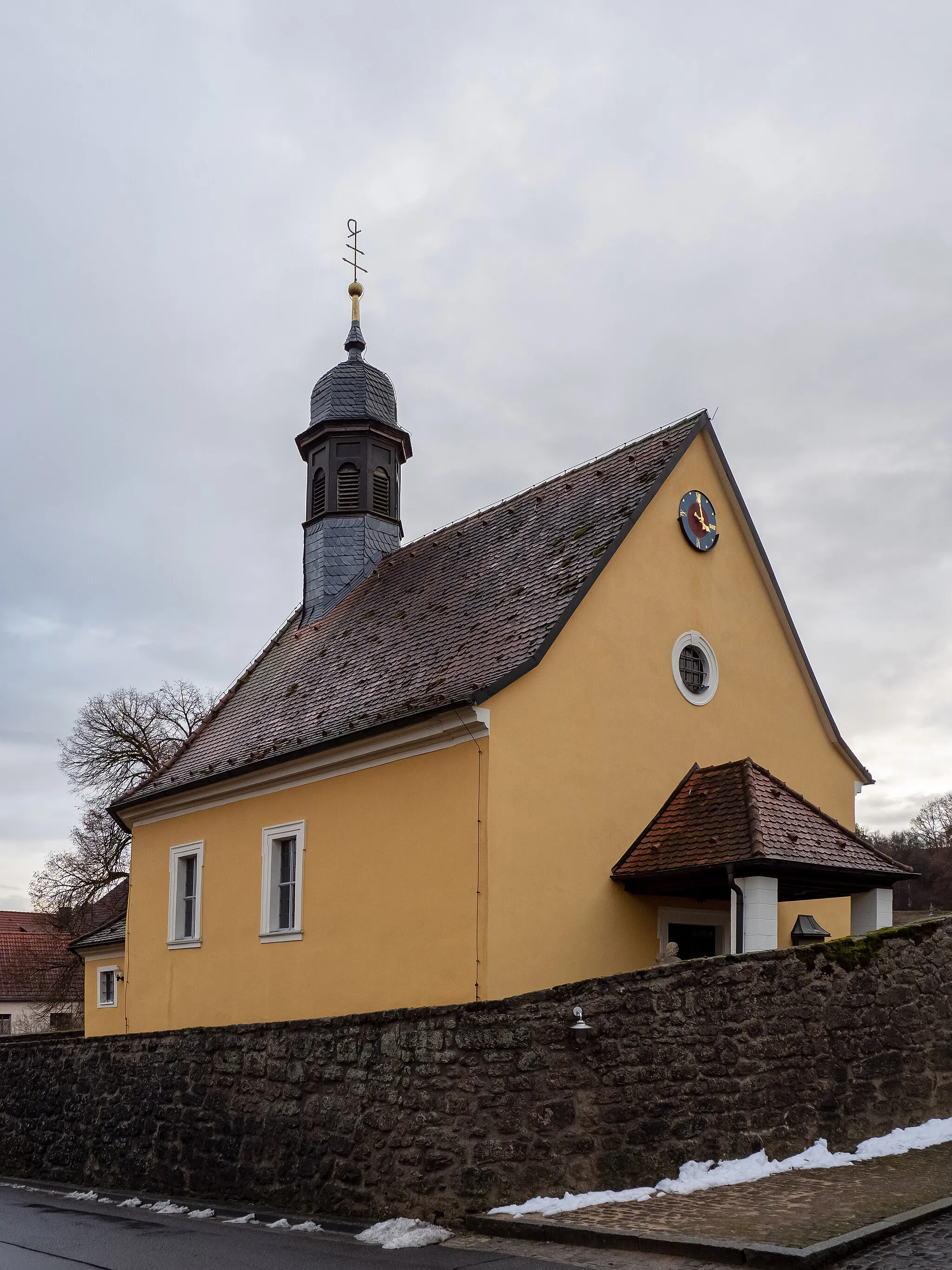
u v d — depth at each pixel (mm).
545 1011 10000
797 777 18609
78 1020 46344
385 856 15656
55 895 40594
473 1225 9375
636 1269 7582
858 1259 7336
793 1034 10664
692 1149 9922
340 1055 11250
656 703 16422
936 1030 11742
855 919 15469
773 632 18828
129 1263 8750
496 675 14805
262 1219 11008
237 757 19625
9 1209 12461
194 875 20781
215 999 19078
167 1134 13297
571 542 17266
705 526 17781
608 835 15289
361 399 25641
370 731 15664
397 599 21000
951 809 58656
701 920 16156
